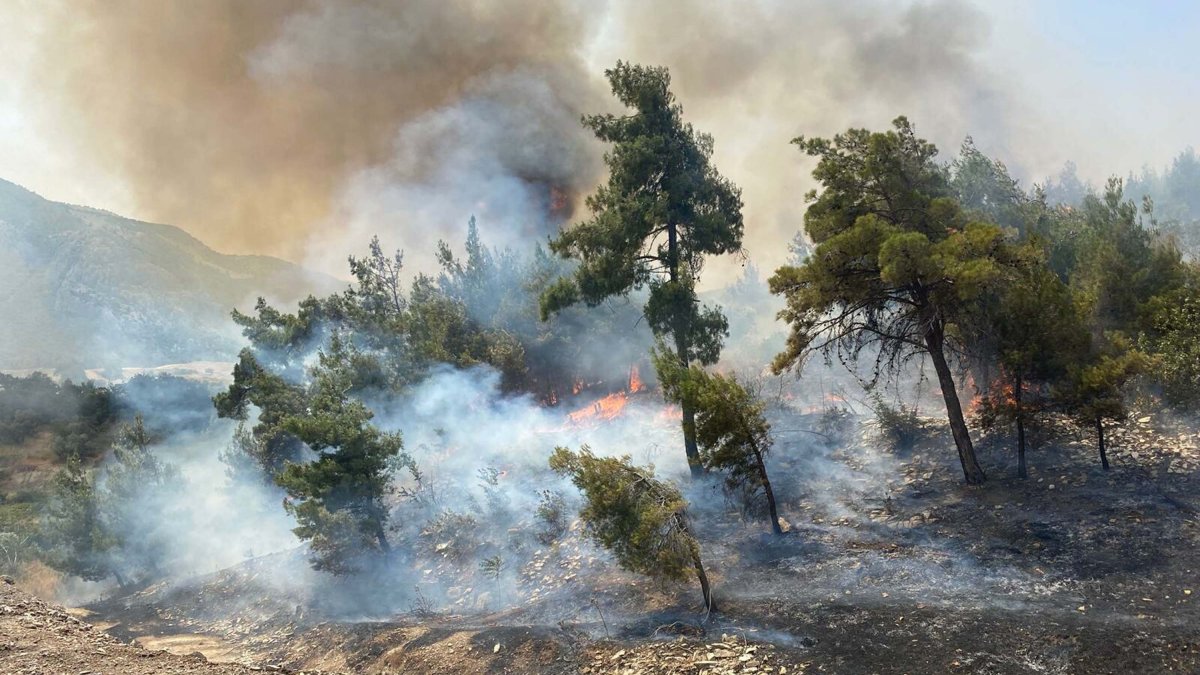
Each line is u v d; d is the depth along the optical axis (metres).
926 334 15.36
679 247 19.55
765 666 9.61
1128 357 13.62
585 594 14.34
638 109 19.42
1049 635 9.30
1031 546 12.09
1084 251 18.05
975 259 13.77
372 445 18.77
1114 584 10.41
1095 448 15.37
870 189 16.12
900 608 10.84
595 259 19.22
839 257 15.16
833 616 10.91
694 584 13.39
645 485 12.16
